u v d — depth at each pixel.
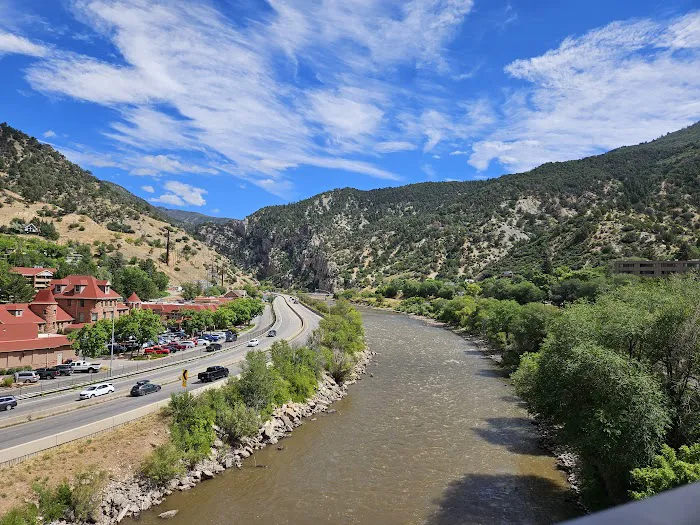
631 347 31.53
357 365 72.25
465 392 59.31
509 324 81.75
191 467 36.06
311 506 31.73
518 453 40.53
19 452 29.67
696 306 30.11
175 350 75.25
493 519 30.31
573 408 31.28
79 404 40.97
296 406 49.81
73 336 62.69
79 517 28.19
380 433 45.09
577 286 128.12
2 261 109.69
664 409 27.66
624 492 27.86
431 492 33.78
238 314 107.94
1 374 53.78
